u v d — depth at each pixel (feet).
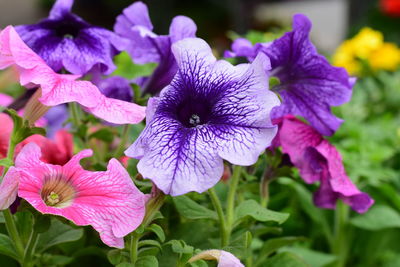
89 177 1.39
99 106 1.39
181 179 1.33
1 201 1.30
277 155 1.74
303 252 2.22
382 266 2.48
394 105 3.90
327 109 1.69
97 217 1.33
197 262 1.41
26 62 1.39
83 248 1.66
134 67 2.74
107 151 2.09
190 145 1.36
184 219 1.76
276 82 1.53
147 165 1.33
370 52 4.33
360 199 1.70
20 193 1.30
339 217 2.34
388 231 2.51
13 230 1.50
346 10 7.70
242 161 1.34
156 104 1.38
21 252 1.51
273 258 1.81
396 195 2.41
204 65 1.44
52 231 1.62
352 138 2.71
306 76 1.68
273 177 1.77
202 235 1.73
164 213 1.66
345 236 2.39
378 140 2.93
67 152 1.86
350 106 3.40
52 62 1.63
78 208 1.34
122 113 1.39
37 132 1.47
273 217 1.59
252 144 1.34
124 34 1.76
